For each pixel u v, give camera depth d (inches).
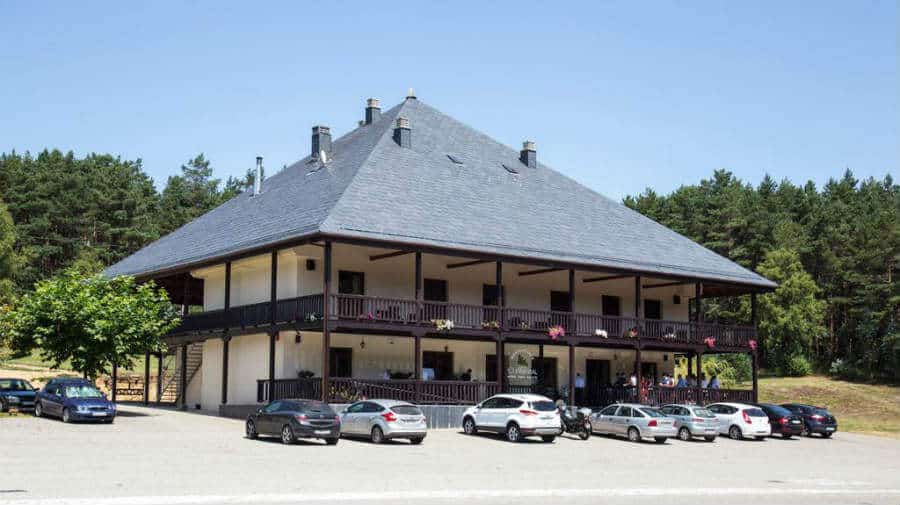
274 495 740.7
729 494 879.7
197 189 4488.2
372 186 1685.5
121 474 837.2
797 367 3506.4
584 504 762.8
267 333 1651.1
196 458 991.6
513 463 1093.1
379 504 713.0
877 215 3905.0
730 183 4653.1
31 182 3909.9
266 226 1705.2
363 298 1544.0
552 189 2075.5
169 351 2181.3
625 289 2153.1
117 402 2153.1
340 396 1489.9
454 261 1823.3
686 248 2111.2
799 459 1359.5
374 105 2139.5
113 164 4648.1
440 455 1143.0
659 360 2201.0
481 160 2023.9
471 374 1875.0
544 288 2012.8
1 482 764.0
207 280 2009.1
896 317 3435.0
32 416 1486.2
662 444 1478.8
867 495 922.7
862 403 2906.0
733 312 3644.2
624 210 2171.5
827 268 3855.8
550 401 1393.9
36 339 1514.5
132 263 2162.9
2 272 3196.4
